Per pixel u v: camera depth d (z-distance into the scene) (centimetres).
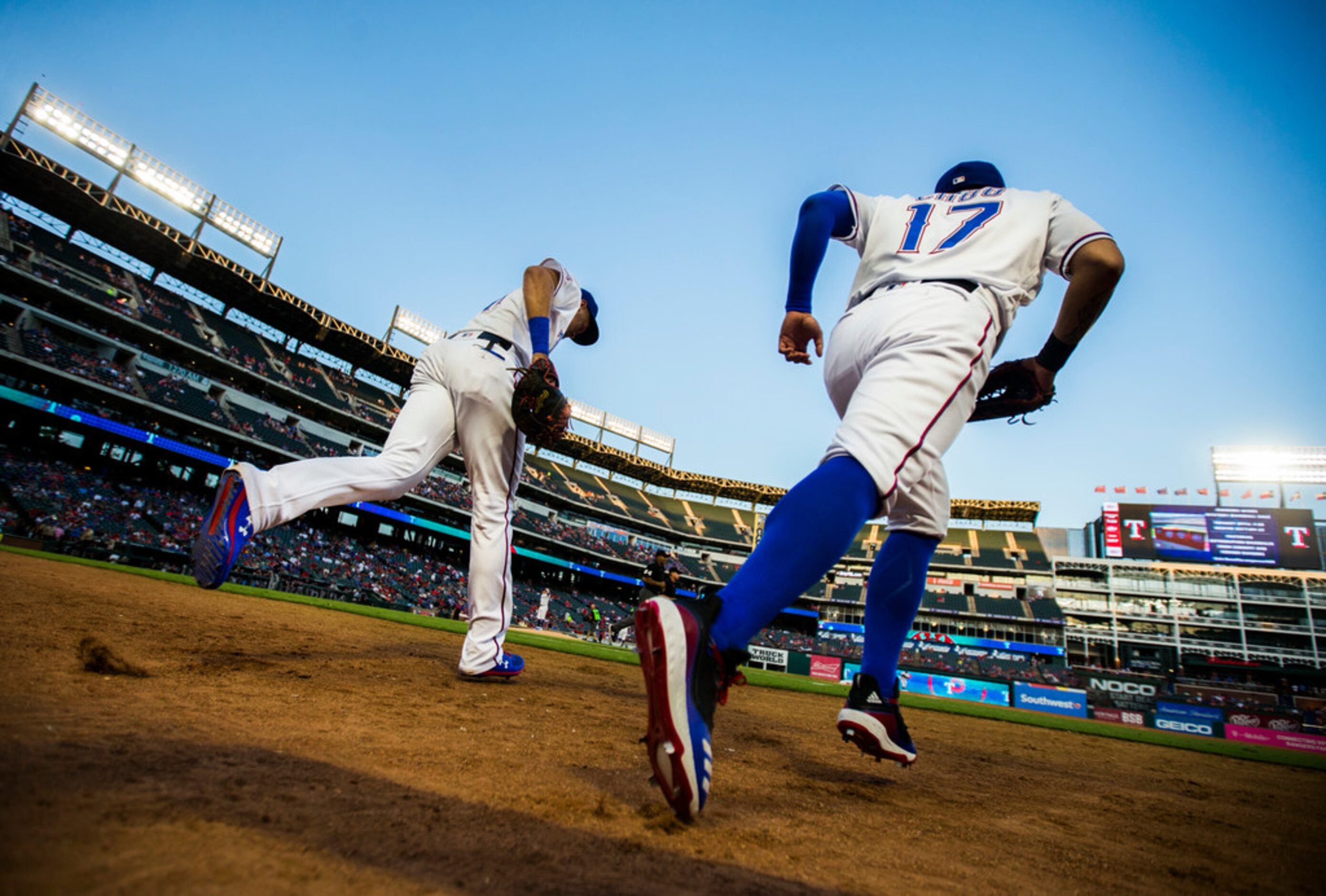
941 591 5275
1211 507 4981
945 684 2905
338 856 104
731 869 127
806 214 238
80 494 2764
